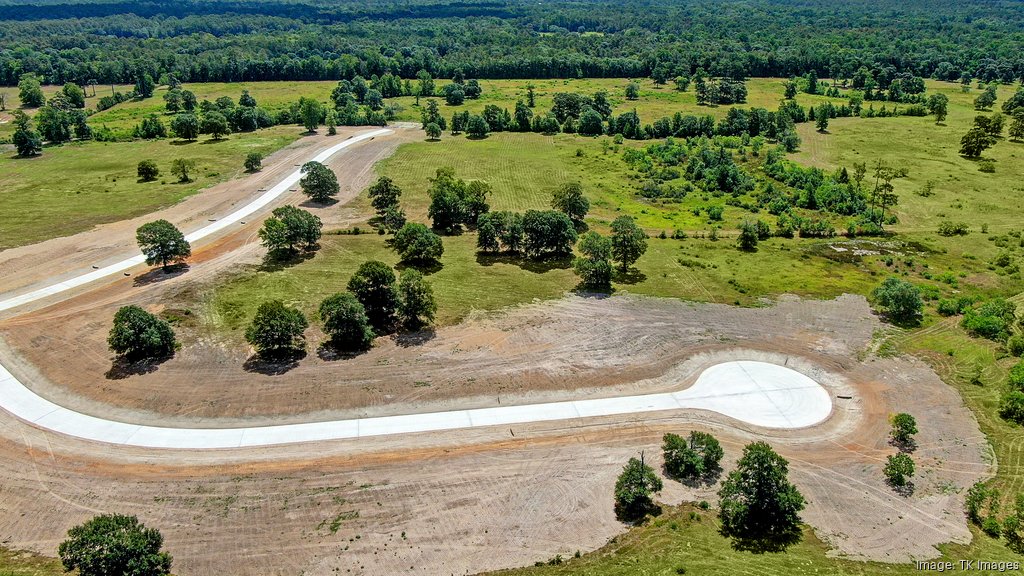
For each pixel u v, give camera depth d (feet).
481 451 216.13
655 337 286.25
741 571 167.43
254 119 643.86
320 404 236.43
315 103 634.02
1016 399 234.17
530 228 355.97
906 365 268.41
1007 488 201.77
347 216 419.13
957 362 269.85
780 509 183.83
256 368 256.11
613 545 178.40
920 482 205.67
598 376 258.57
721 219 436.35
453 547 177.78
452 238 391.24
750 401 245.86
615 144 614.75
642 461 196.34
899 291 300.40
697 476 206.08
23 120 566.36
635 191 487.61
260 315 257.55
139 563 156.56
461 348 273.95
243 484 198.90
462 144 608.19
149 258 324.19
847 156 569.23
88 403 233.55
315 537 179.93
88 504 189.88
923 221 432.25
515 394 246.47
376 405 237.45
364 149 579.48
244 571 168.66
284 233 347.97
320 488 198.08
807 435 228.22
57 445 213.25
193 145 580.71
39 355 258.98
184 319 286.66
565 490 199.52
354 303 263.70
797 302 320.09
